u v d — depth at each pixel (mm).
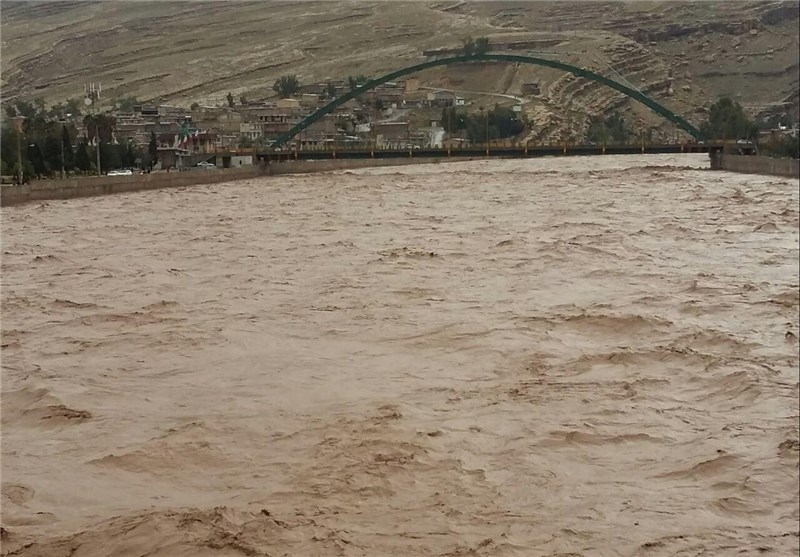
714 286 47156
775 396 30938
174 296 46594
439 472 25391
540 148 163875
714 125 196500
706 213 79812
